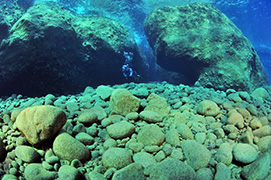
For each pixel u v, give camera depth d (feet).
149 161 6.48
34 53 19.02
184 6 28.94
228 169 6.26
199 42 25.03
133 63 30.66
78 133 7.98
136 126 8.75
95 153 7.08
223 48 24.43
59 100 13.03
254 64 26.37
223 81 22.85
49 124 6.93
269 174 5.87
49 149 7.12
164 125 8.77
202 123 9.37
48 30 19.79
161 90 15.26
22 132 7.46
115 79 28.19
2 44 19.40
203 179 5.86
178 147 7.26
